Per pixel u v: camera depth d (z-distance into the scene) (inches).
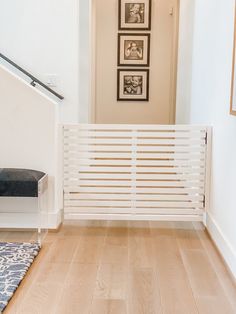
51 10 160.2
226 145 114.4
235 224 103.3
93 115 249.4
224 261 110.5
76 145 134.0
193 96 170.1
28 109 128.7
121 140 134.0
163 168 135.2
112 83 275.4
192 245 123.6
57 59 162.9
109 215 137.6
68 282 97.5
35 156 130.8
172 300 90.0
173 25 260.4
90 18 196.9
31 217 133.6
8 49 162.6
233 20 108.0
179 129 134.2
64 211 137.6
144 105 277.3
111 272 103.5
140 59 273.3
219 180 122.3
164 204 137.2
